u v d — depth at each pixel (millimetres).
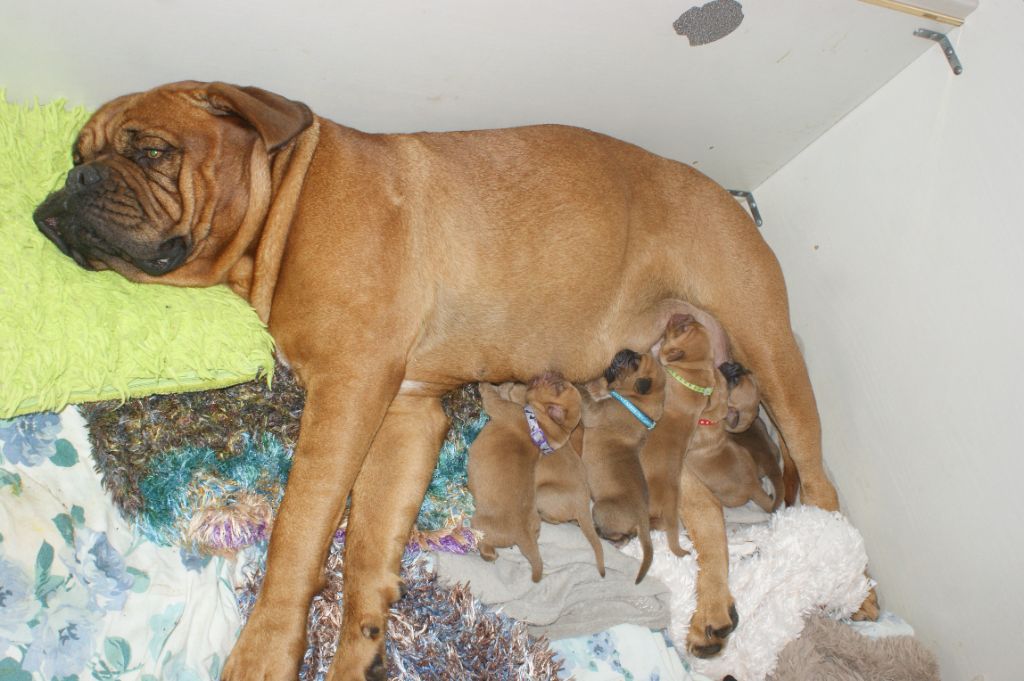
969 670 1255
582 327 1221
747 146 1441
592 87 1238
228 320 1019
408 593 1096
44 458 951
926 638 1319
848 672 1268
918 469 1308
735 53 1216
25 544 889
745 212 1325
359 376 1003
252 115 933
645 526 1230
